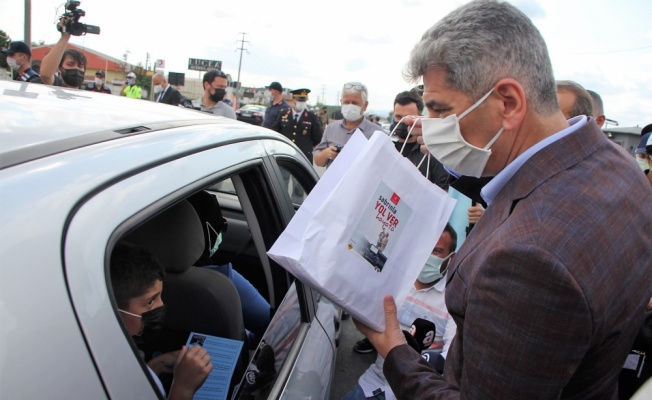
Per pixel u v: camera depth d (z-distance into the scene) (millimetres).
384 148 1063
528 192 831
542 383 723
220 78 5211
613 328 788
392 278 1089
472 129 909
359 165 1033
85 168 778
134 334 1179
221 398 1350
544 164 840
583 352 729
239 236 2459
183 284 1453
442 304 2072
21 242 634
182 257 1457
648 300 850
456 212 2938
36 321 614
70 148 820
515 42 842
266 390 1204
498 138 903
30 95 1159
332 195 1004
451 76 877
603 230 750
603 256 734
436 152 989
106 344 694
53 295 640
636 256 793
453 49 860
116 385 696
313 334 1589
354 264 1015
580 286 696
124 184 809
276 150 1618
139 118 1127
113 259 1129
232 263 2363
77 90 1454
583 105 2076
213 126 1294
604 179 817
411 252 1117
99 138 898
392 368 1034
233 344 1435
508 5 872
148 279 1156
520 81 853
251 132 1479
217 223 1950
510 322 724
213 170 1071
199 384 1217
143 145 932
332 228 989
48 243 659
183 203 1496
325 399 1484
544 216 760
